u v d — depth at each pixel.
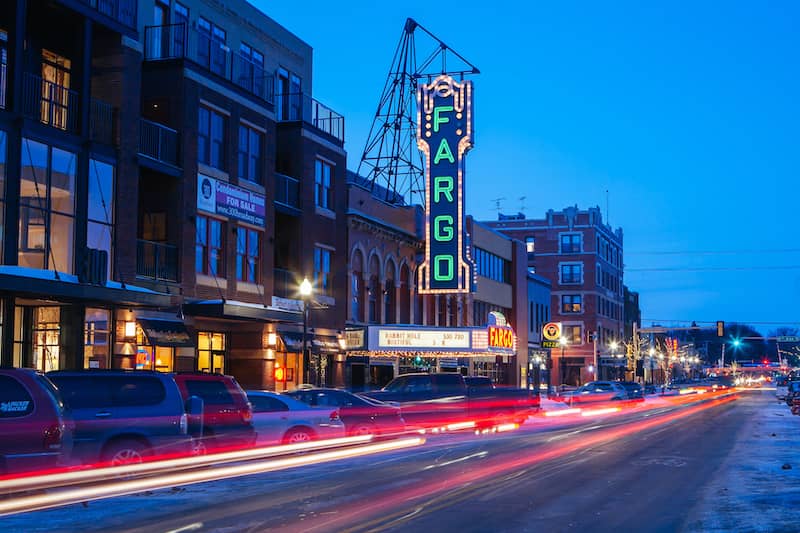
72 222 27.06
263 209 37.28
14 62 25.23
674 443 26.94
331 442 23.94
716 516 13.13
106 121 28.94
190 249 32.22
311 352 40.03
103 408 16.73
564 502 14.39
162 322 30.22
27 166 25.55
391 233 49.56
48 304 26.91
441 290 50.91
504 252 69.62
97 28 28.86
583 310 105.00
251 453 20.59
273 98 41.06
